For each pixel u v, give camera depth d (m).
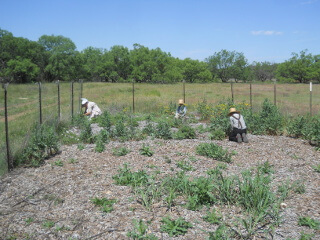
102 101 20.89
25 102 22.50
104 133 9.20
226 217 4.40
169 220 4.13
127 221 4.26
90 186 5.64
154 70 71.75
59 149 8.36
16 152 7.18
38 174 6.42
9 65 58.75
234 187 5.25
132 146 8.62
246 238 3.87
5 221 4.32
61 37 70.25
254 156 7.70
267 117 10.70
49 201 5.04
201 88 38.88
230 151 8.12
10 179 6.16
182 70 82.06
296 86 48.00
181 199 5.00
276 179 6.09
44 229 4.07
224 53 90.56
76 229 4.07
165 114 15.34
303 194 5.29
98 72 76.94
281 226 4.17
